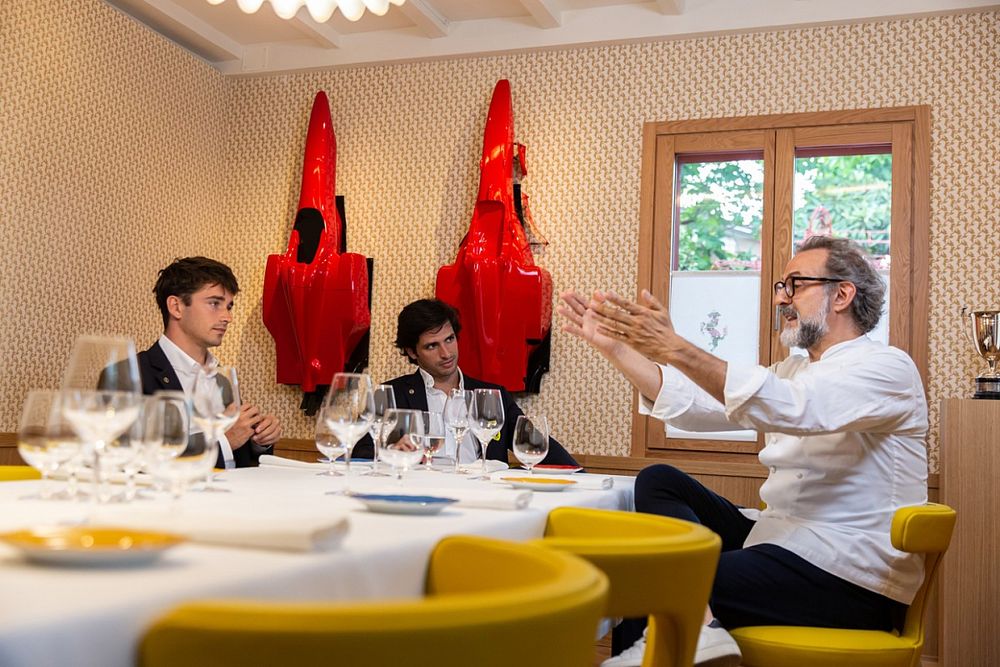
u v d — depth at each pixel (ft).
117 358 4.29
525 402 13.80
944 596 10.31
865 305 7.55
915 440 7.06
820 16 12.98
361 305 14.07
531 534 4.66
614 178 13.82
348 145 15.19
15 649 1.85
